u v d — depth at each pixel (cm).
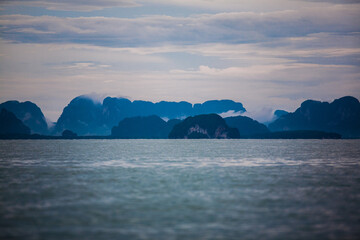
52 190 11025
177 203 9138
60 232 6838
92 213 8138
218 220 7575
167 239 6456
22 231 6875
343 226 7150
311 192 10669
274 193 10506
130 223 7388
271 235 6650
